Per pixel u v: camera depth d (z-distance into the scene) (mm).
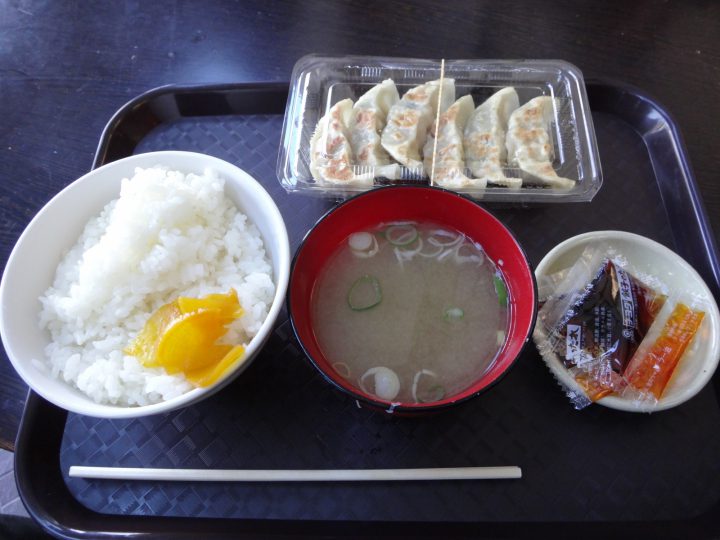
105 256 244
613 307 249
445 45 362
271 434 250
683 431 247
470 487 238
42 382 223
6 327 228
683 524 229
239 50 368
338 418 252
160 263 246
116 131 329
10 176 327
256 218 270
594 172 297
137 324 253
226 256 268
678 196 303
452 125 316
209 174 265
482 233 259
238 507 237
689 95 337
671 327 249
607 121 335
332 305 266
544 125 318
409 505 235
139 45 374
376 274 272
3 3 395
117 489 242
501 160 313
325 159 306
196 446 249
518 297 242
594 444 245
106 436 253
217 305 233
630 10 372
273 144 334
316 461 244
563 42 360
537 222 302
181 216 259
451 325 258
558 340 251
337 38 369
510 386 255
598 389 238
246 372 263
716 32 362
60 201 259
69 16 388
